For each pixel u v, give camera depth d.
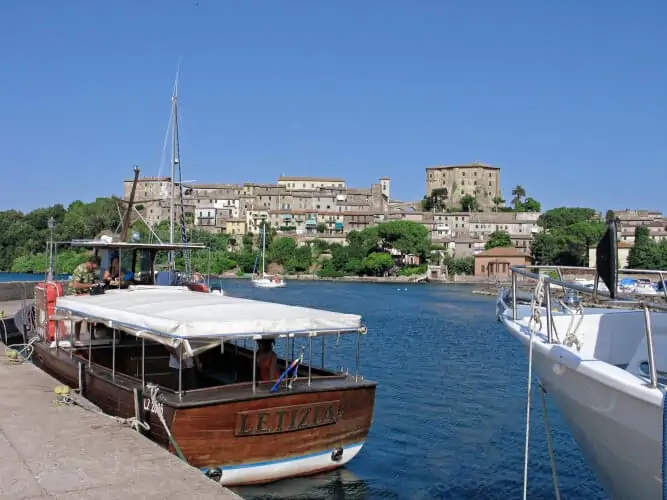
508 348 35.22
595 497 12.46
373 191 192.88
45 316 16.33
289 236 160.00
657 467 6.96
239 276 138.38
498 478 13.45
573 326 10.16
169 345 10.27
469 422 17.97
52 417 10.77
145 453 8.95
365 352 32.22
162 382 13.23
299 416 11.07
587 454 8.87
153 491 7.59
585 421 8.24
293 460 11.20
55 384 13.42
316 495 11.65
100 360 14.84
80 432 9.92
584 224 131.25
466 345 36.47
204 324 10.28
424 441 15.98
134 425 10.70
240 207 181.50
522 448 15.53
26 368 15.16
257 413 10.65
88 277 17.09
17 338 24.02
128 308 12.05
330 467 11.71
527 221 175.12
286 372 11.19
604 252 7.09
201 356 13.95
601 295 7.60
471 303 76.06
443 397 21.45
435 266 141.38
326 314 11.57
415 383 24.11
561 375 8.48
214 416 10.33
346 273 145.25
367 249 149.00
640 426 6.98
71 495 7.44
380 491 12.41
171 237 39.47
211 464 10.45
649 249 102.19
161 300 13.02
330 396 11.34
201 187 189.50
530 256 135.38
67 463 8.53
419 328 47.00
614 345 10.10
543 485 13.05
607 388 7.36
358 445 11.94
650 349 6.85
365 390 11.81
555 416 18.70
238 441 10.60
